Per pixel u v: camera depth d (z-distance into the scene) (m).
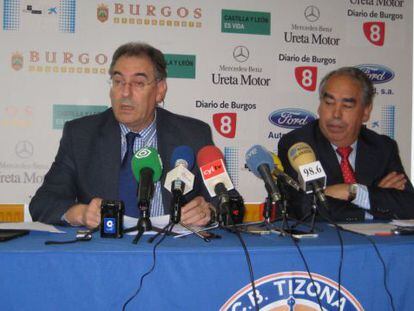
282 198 1.75
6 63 3.24
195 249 1.39
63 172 2.27
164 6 3.40
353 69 2.72
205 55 3.45
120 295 1.37
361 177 2.63
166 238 1.54
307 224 1.87
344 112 2.58
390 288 1.52
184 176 1.64
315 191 1.69
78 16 3.31
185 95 3.43
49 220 1.93
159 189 2.27
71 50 3.31
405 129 3.71
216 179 1.63
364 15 3.67
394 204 2.21
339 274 1.47
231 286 1.41
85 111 3.34
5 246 1.39
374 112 3.67
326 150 2.63
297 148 1.82
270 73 3.54
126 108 2.24
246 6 3.50
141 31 3.37
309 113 3.59
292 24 3.57
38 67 3.28
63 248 1.37
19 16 3.25
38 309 1.35
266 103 3.54
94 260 1.36
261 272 1.42
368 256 1.50
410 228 1.74
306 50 3.59
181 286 1.39
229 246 1.42
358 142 2.73
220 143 3.48
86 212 1.75
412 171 3.71
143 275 1.37
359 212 2.22
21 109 3.27
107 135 2.35
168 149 2.37
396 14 3.71
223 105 3.48
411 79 3.71
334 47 3.63
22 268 1.34
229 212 1.61
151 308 1.38
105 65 3.35
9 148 3.26
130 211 2.23
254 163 1.73
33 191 3.29
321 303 1.46
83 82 3.33
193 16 3.43
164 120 2.49
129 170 2.30
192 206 1.83
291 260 1.44
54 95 3.30
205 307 1.40
